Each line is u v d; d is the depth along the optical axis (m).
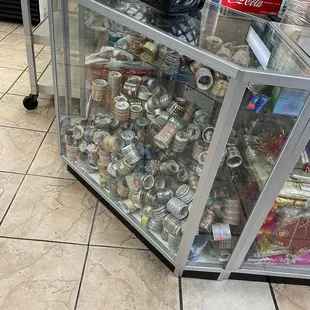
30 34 1.76
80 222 1.41
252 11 1.23
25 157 1.68
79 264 1.25
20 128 1.87
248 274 1.27
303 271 1.25
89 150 1.48
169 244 1.25
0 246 1.26
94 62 1.38
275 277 1.29
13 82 2.26
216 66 0.79
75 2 1.23
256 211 1.04
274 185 0.97
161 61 1.09
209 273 1.26
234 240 1.16
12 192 1.49
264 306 1.21
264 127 0.95
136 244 1.36
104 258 1.29
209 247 1.25
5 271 1.19
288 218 1.14
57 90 1.46
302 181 1.06
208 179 0.95
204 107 1.02
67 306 1.12
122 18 0.99
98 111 1.47
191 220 1.06
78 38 1.37
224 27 1.05
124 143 1.34
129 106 1.28
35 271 1.20
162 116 1.19
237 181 1.09
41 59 2.50
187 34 0.94
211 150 0.90
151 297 1.18
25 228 1.34
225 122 0.83
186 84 1.06
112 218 1.45
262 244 1.24
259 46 0.93
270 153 0.97
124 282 1.22
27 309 1.09
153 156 1.30
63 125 1.56
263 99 0.83
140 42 1.12
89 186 1.56
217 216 1.16
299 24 1.15
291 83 0.75
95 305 1.13
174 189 1.23
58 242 1.31
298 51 0.94
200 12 1.13
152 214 1.28
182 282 1.25
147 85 1.25
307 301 1.25
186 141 1.12
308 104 0.79
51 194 1.51
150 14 1.03
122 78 1.30
